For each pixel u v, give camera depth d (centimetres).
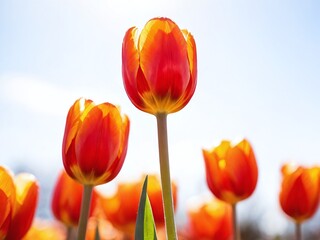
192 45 41
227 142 56
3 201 39
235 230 54
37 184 43
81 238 39
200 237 83
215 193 55
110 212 72
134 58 40
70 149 40
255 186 55
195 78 41
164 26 40
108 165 39
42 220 100
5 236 40
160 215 69
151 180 71
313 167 60
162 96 39
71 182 58
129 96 40
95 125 39
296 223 60
